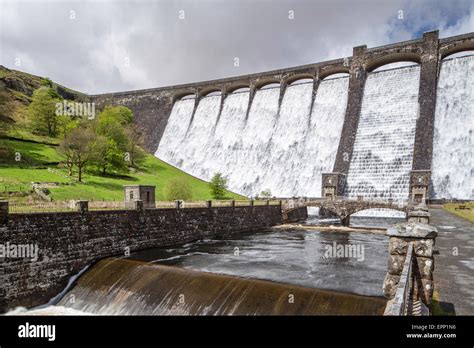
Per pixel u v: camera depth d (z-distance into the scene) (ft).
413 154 231.71
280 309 59.98
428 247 40.40
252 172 310.04
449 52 258.16
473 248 80.48
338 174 225.35
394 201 180.45
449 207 183.83
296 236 148.87
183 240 126.11
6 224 76.48
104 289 80.33
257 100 343.26
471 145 226.58
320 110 300.20
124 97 437.58
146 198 158.20
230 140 341.00
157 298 70.95
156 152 386.32
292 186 282.15
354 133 264.31
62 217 87.71
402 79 269.23
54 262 85.30
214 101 376.89
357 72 283.18
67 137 227.20
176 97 413.39
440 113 243.81
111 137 289.53
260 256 104.58
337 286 70.49
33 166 226.17
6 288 75.97
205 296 68.18
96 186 218.59
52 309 78.43
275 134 315.78
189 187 221.25
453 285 52.01
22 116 347.56
